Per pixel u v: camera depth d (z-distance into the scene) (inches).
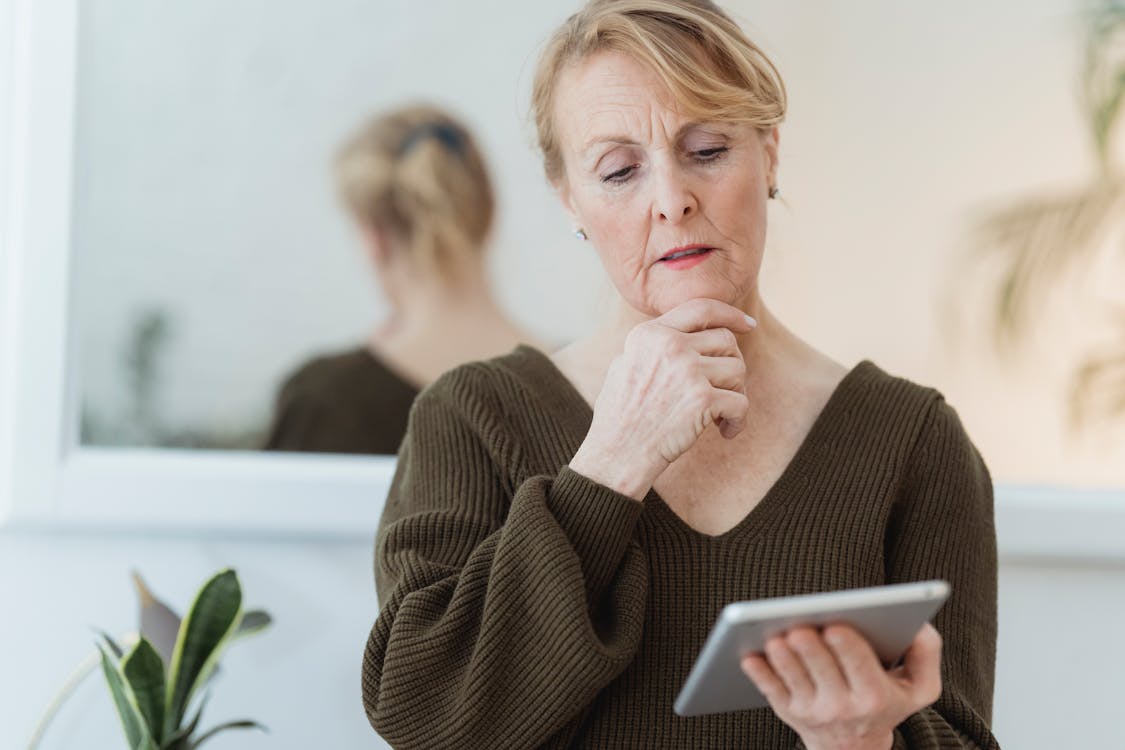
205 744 64.6
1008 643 66.5
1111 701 66.7
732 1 66.8
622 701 39.4
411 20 66.7
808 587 39.9
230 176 65.9
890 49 67.3
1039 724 66.4
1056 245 67.4
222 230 65.7
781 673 30.7
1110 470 67.1
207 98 65.7
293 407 65.7
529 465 42.4
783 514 41.1
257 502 64.4
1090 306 67.2
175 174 65.5
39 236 63.9
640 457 38.2
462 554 41.1
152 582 64.9
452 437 43.7
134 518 63.9
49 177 64.1
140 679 54.8
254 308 65.8
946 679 40.3
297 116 66.2
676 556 40.4
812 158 67.1
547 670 36.6
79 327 64.6
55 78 64.1
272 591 65.4
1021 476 67.0
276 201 66.1
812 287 66.9
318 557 65.7
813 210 67.0
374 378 66.2
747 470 42.6
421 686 37.8
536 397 44.1
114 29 65.1
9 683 64.0
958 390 67.2
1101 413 67.0
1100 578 66.8
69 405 64.1
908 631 30.8
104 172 64.9
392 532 42.0
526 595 37.5
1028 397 67.1
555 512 38.7
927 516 42.6
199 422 65.3
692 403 37.8
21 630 64.1
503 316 67.1
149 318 65.1
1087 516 65.9
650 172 40.6
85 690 64.4
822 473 42.1
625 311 45.3
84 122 64.7
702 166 41.0
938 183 67.2
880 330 67.1
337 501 64.8
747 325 39.9
